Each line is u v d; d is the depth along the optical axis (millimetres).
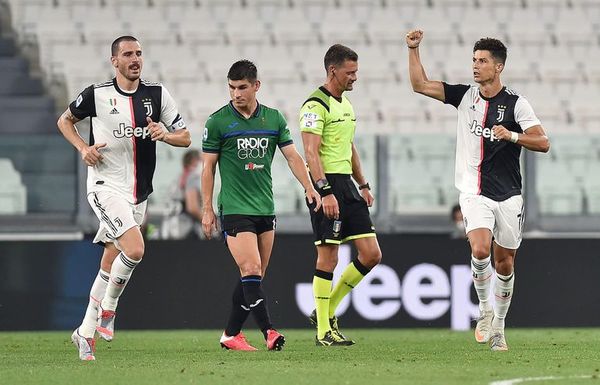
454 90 27016
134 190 26438
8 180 56625
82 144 25719
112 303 26562
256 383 19406
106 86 26141
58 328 40469
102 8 68125
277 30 68438
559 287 41875
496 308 27766
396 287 41094
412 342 32531
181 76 66312
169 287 40375
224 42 67812
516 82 68125
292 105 65500
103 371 22047
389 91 66312
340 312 40875
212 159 27359
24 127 62875
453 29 69500
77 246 40688
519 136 25781
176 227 49531
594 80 68625
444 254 41312
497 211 26688
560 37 69812
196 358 25781
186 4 68688
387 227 56188
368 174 58062
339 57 29078
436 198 59938
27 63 65188
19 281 40375
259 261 27219
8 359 26125
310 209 29969
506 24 70000
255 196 27359
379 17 69500
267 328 27422
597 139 62000
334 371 21656
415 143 60594
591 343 32062
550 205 60906
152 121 25703
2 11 66625
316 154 28859
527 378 20203
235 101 27031
